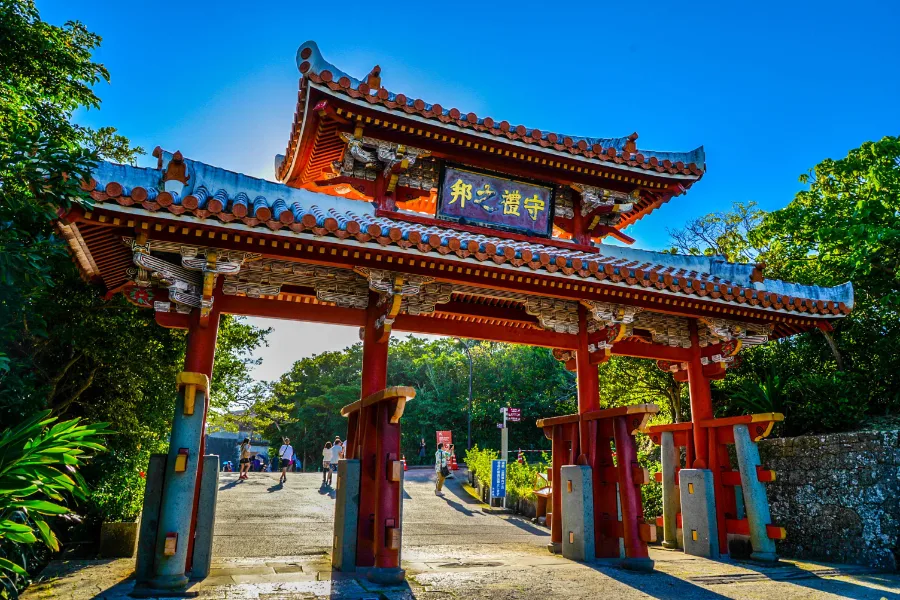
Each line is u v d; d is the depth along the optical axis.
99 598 6.11
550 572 8.09
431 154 10.72
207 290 7.86
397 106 9.78
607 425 9.70
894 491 9.44
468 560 8.98
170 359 13.34
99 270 9.11
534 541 11.83
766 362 14.79
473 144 10.55
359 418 8.62
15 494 5.21
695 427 11.17
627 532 8.73
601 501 9.57
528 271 8.73
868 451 9.96
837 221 13.55
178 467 6.69
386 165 10.41
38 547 8.30
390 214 10.30
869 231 12.09
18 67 11.23
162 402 14.18
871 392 12.72
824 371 14.15
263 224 7.40
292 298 10.09
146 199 6.98
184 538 6.62
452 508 17.25
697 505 10.31
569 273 8.94
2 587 6.05
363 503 7.95
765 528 9.64
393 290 8.59
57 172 5.81
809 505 10.94
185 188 8.73
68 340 11.48
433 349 51.00
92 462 9.95
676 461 11.63
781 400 12.91
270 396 41.62
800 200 15.52
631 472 9.02
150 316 12.45
